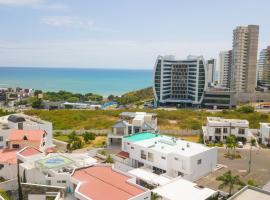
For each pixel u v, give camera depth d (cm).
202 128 10525
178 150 6512
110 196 4272
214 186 6003
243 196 4106
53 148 8244
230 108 18300
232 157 7931
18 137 7081
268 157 8025
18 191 5284
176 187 5194
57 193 4934
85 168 5341
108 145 8575
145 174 5944
